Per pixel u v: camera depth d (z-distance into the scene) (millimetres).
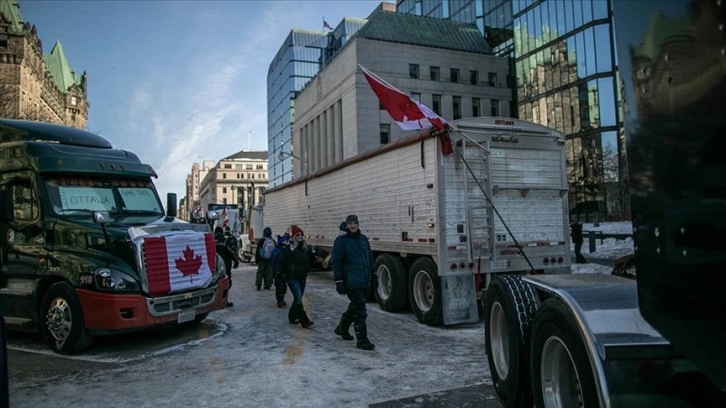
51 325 7422
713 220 1935
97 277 7156
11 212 5008
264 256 14641
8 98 40969
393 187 10711
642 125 2389
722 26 1822
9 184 8461
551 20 40844
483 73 53406
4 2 63750
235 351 7266
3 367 3229
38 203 8016
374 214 11617
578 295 3395
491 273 9344
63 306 7410
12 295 8070
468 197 9141
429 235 9258
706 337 2037
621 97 2580
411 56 50656
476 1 58062
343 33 83438
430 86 50938
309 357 6855
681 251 2145
